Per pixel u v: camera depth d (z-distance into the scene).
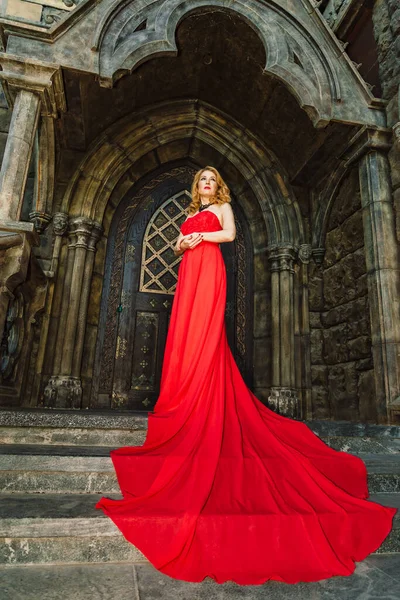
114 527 1.67
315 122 4.58
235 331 5.94
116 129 5.61
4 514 1.66
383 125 4.66
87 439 2.74
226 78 5.45
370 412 4.41
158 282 5.89
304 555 1.64
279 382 5.29
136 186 6.13
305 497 1.90
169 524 1.63
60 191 5.30
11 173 3.75
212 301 2.68
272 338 5.54
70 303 4.93
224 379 2.47
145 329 5.68
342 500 1.97
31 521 1.62
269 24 4.67
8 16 4.07
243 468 1.99
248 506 1.78
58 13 4.61
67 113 4.79
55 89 4.30
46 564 1.59
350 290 5.02
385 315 4.16
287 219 5.84
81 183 5.40
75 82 4.32
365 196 4.65
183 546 1.56
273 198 5.93
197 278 2.79
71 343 4.81
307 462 2.11
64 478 2.11
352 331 4.89
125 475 2.02
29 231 3.52
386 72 4.70
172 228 6.16
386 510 1.90
